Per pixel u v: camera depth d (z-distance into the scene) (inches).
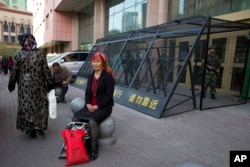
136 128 181.6
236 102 279.6
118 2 616.4
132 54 339.9
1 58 866.1
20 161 125.1
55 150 139.2
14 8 2298.2
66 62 478.3
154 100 226.7
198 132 173.2
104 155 133.6
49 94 168.6
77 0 753.6
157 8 441.7
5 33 2097.7
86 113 137.3
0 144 147.3
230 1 324.8
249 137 163.9
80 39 912.9
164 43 336.8
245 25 257.0
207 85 297.1
